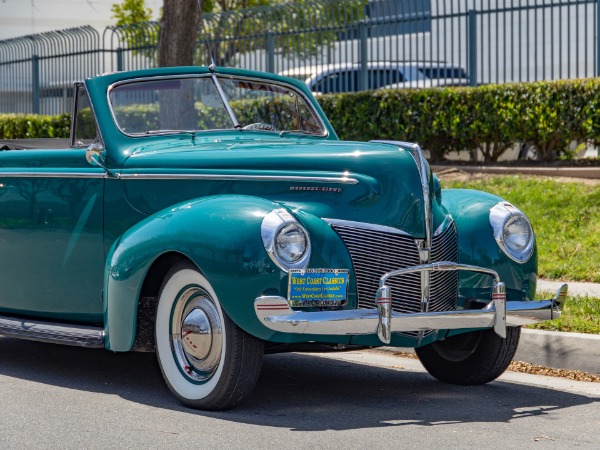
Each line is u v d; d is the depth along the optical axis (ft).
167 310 19.13
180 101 23.36
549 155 48.98
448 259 19.69
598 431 17.22
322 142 21.48
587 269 33.06
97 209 21.61
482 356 21.07
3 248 23.41
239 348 17.87
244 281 17.39
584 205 39.88
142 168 21.03
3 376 22.31
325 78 59.36
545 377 22.71
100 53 78.18
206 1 82.79
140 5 86.22
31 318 23.56
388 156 19.47
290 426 17.31
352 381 22.12
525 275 20.21
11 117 71.31
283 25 61.00
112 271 19.53
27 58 77.25
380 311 17.69
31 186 22.77
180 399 18.86
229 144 21.88
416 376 22.85
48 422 17.43
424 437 16.57
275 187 19.43
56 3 109.40
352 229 18.62
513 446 15.99
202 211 18.30
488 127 49.26
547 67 64.44
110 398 19.72
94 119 22.40
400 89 52.11
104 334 20.18
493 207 20.56
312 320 17.24
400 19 56.08
